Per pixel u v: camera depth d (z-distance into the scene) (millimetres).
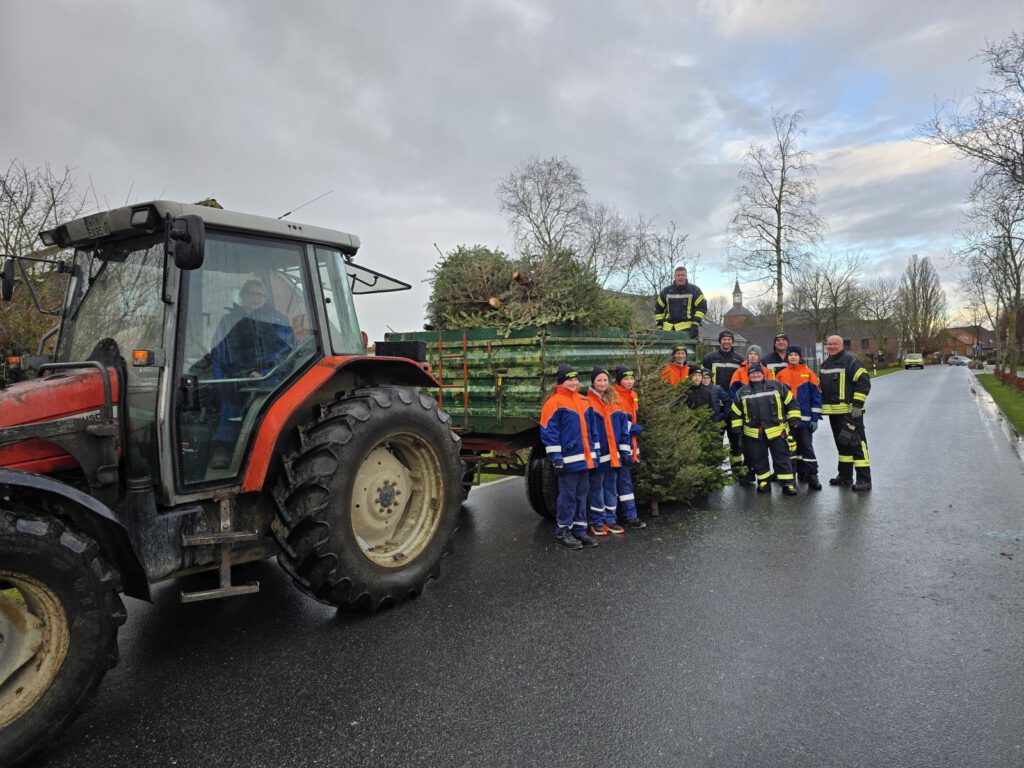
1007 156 13539
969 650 3551
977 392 25031
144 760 2748
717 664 3461
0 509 2688
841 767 2588
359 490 4250
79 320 3887
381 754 2746
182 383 3482
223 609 4387
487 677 3379
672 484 6793
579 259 6887
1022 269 24062
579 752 2721
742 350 30859
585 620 4086
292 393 3994
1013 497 7090
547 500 6387
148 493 3402
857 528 6043
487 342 6504
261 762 2713
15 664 2684
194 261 3170
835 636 3766
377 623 4109
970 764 2586
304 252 4301
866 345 78875
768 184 24016
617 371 6457
